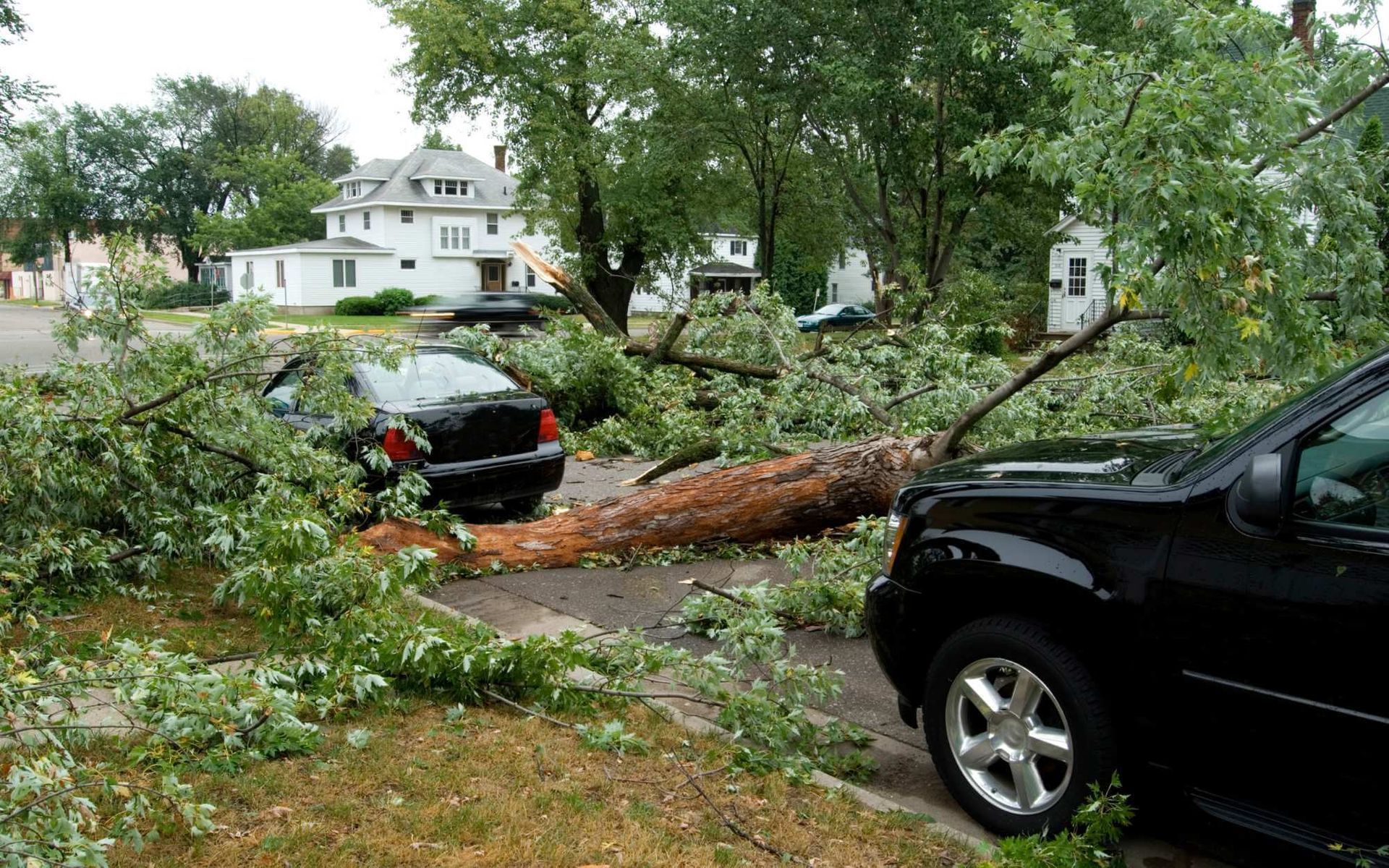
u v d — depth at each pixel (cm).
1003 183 2638
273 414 887
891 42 2527
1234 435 355
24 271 9238
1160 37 681
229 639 564
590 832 351
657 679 548
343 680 461
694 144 3083
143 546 640
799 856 350
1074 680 354
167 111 8362
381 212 5841
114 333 692
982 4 2316
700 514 761
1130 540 349
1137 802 358
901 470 742
